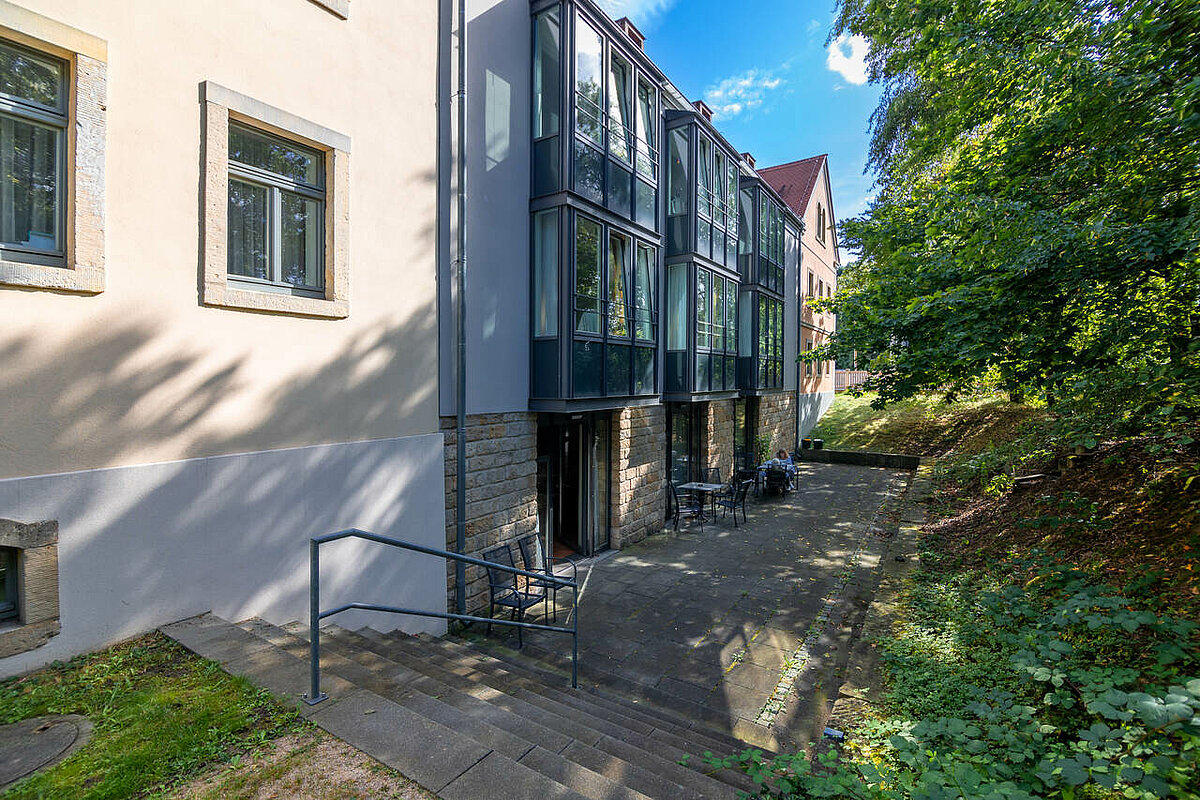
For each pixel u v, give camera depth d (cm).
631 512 1011
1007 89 603
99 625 354
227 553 423
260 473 445
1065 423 765
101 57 356
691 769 321
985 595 525
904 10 690
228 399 428
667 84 1084
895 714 403
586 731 339
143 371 379
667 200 1109
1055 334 534
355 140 528
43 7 331
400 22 576
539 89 773
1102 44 494
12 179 340
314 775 229
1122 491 643
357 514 527
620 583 812
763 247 1573
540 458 910
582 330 789
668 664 572
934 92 1361
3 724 271
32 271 324
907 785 264
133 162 373
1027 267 500
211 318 416
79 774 229
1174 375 456
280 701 288
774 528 1126
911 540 904
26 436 328
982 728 340
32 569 326
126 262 370
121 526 365
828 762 299
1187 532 477
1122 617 329
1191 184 469
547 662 575
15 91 338
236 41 433
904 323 647
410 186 587
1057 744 289
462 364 640
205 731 260
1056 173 571
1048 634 398
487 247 702
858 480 1655
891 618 582
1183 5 415
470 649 550
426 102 606
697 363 1127
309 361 489
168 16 391
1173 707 235
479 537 693
